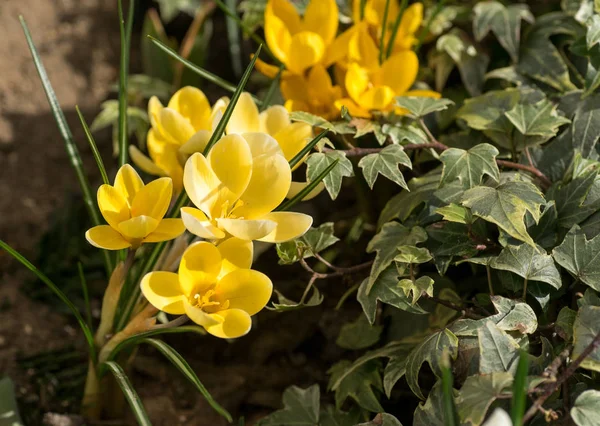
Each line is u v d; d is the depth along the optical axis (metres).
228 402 0.67
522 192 0.56
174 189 0.61
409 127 0.62
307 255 0.59
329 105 0.64
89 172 0.79
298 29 0.65
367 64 0.65
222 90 0.81
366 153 0.60
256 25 0.74
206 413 0.66
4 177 0.78
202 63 0.79
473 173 0.58
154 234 0.54
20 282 0.73
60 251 0.74
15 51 0.83
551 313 0.59
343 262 0.70
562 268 0.59
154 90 0.78
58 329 0.70
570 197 0.59
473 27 0.70
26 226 0.76
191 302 0.53
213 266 0.53
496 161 0.60
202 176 0.54
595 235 0.58
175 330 0.56
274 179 0.55
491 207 0.56
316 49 0.63
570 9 0.69
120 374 0.57
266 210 0.55
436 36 0.72
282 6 0.65
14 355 0.68
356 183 0.68
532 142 0.62
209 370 0.68
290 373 0.68
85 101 0.82
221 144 0.54
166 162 0.60
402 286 0.56
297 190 0.58
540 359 0.54
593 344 0.52
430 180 0.61
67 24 0.86
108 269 0.60
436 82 0.70
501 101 0.64
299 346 0.69
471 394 0.52
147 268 0.59
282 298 0.60
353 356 0.67
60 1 0.87
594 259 0.56
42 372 0.67
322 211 0.73
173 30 0.87
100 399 0.63
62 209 0.76
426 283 0.57
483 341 0.54
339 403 0.61
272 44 0.64
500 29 0.69
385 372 0.58
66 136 0.60
